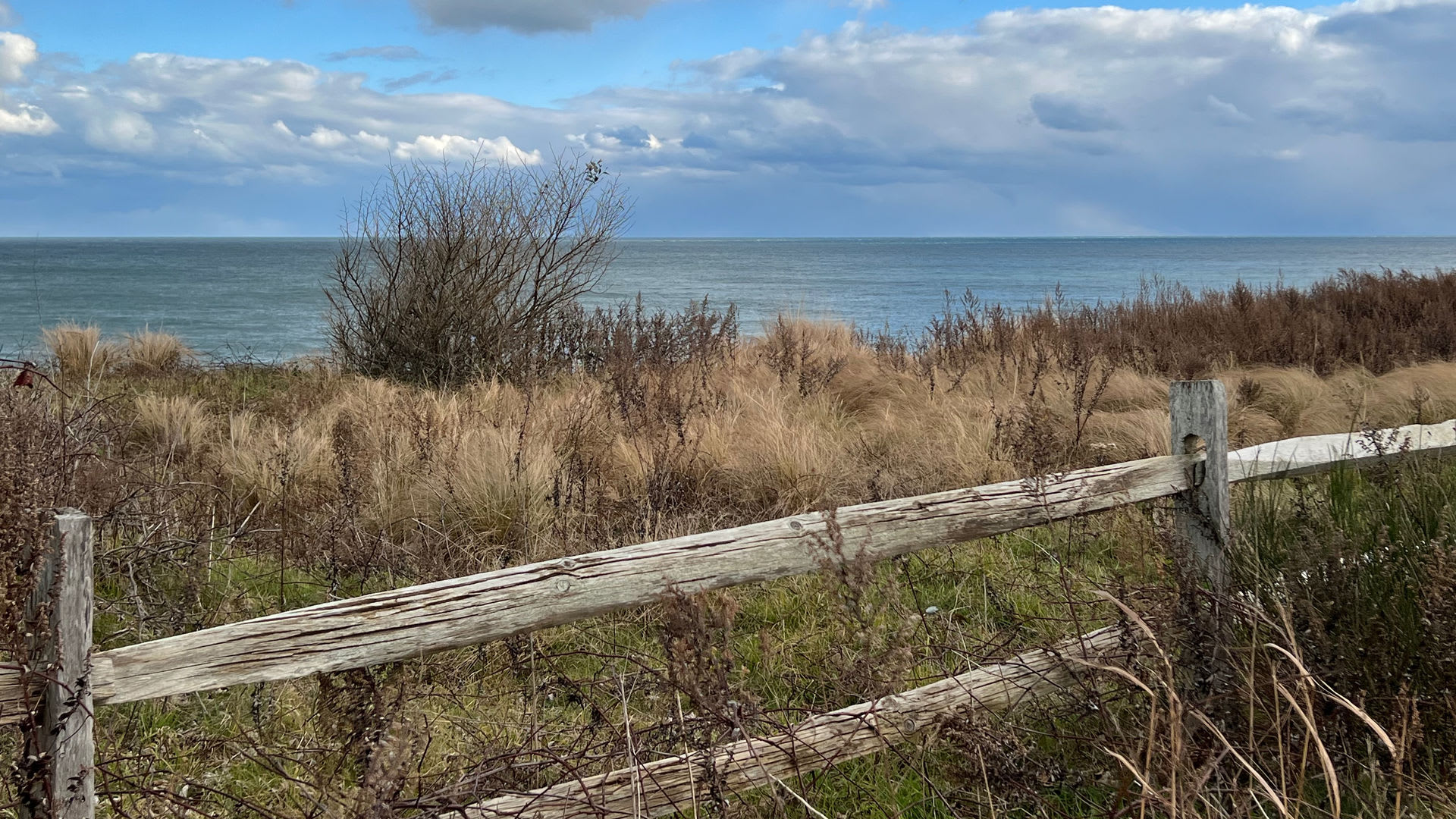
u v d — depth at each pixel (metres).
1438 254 104.50
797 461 5.95
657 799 2.26
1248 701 2.66
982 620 3.94
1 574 1.67
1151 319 12.81
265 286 49.72
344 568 4.60
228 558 4.62
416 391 9.76
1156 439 6.42
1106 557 4.60
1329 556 3.01
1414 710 2.44
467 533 5.13
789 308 14.38
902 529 2.65
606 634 3.90
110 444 5.76
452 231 10.82
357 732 2.25
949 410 7.60
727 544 2.40
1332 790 2.09
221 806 2.58
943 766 2.79
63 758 1.63
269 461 5.76
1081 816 2.59
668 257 122.25
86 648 1.67
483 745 2.79
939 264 93.19
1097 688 2.83
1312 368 9.38
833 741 2.48
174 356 12.56
